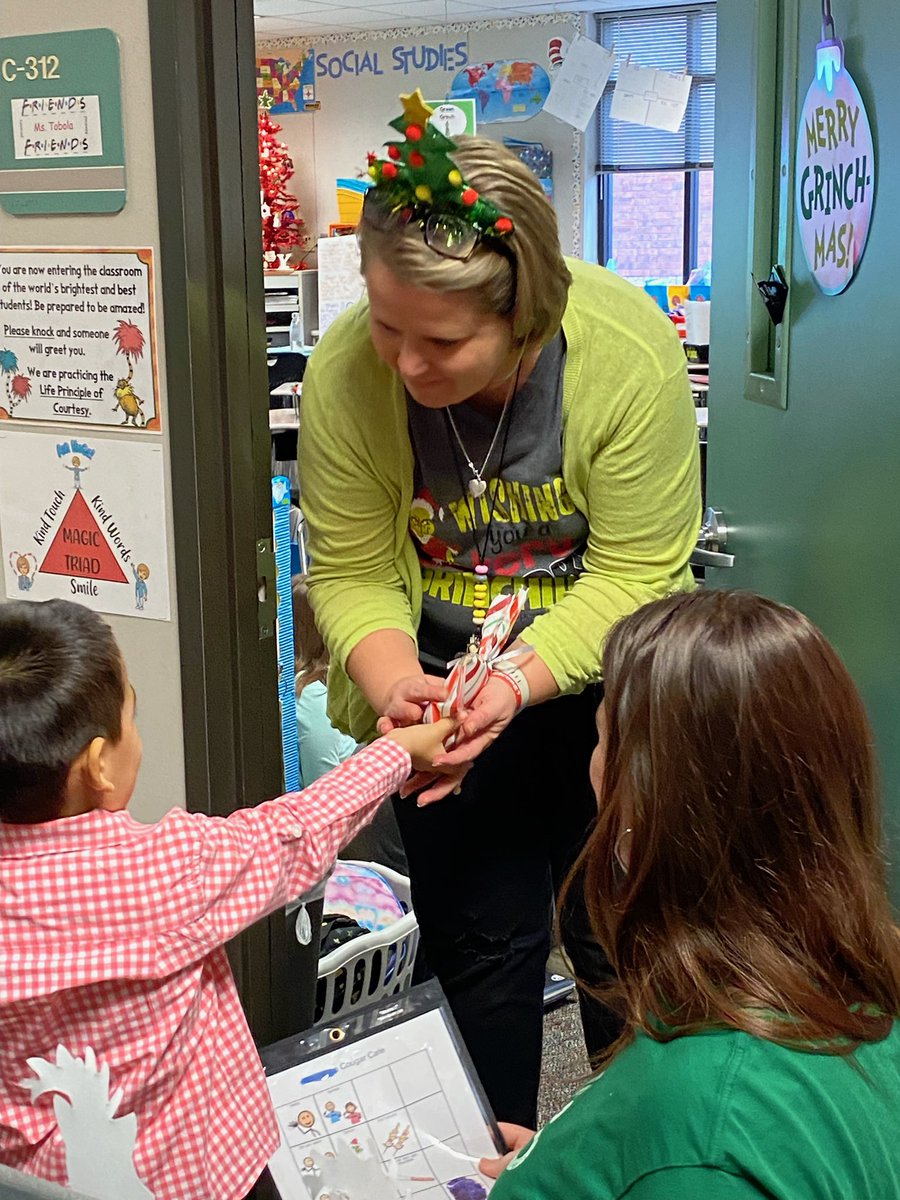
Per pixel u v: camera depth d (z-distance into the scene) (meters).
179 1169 1.22
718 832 0.91
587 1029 1.68
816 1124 0.83
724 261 2.25
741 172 2.12
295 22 9.08
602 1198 0.86
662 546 1.46
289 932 1.62
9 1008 1.19
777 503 2.00
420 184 1.15
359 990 1.99
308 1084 1.37
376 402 1.45
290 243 9.09
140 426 1.46
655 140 9.16
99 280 1.45
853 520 1.69
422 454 1.47
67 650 1.19
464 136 1.22
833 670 0.94
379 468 1.49
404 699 1.42
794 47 1.89
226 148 1.38
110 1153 1.18
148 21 1.34
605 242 9.56
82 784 1.20
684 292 6.54
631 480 1.42
